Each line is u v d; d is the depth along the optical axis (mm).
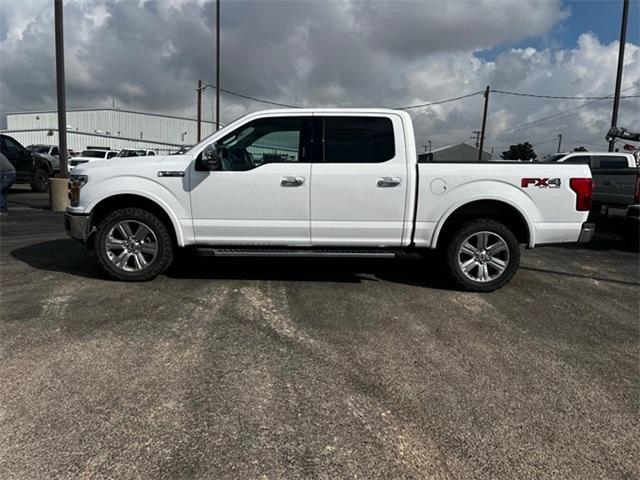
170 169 5043
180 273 5734
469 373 3305
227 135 5062
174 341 3701
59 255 6625
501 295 5199
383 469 2287
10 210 11789
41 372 3152
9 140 15430
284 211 5059
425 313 4520
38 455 2320
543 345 3848
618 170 8125
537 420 2744
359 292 5121
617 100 16969
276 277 5648
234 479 2193
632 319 4566
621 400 3000
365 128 5062
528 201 5039
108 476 2188
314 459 2348
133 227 5191
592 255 7934
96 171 5113
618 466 2359
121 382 3047
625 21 16438
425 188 5012
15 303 4504
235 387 3021
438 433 2592
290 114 5066
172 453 2363
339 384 3096
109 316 4207
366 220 5074
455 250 5137
